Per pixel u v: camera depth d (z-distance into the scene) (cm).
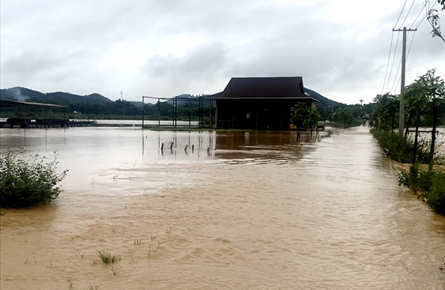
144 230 674
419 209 845
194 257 550
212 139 3294
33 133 4206
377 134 3584
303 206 859
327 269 512
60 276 480
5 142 2847
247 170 1422
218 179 1214
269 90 5525
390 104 3119
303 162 1694
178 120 9875
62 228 685
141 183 1140
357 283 470
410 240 635
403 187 1106
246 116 5559
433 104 1440
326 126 7875
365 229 693
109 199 922
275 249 584
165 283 464
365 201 918
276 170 1426
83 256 549
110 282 464
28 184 841
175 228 686
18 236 638
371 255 565
